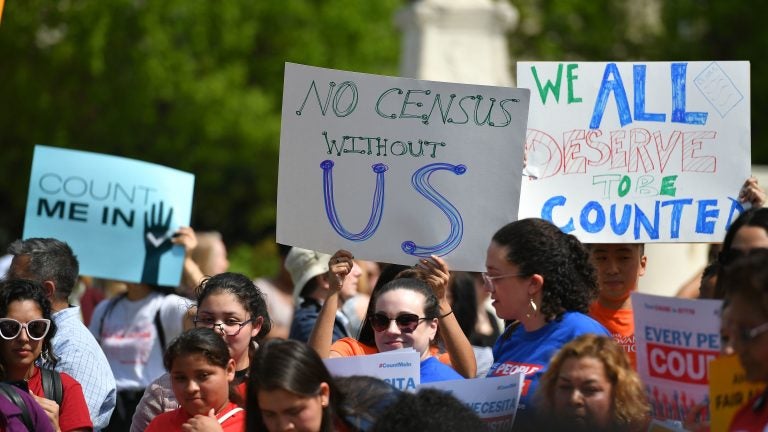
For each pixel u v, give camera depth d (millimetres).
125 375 20922
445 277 16062
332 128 16438
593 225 17500
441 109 16438
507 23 37406
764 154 60562
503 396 13195
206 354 14258
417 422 11375
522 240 13898
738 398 11508
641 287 31719
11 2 58031
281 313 27156
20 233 65250
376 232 16422
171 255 21016
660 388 13180
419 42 36750
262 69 59781
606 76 17797
